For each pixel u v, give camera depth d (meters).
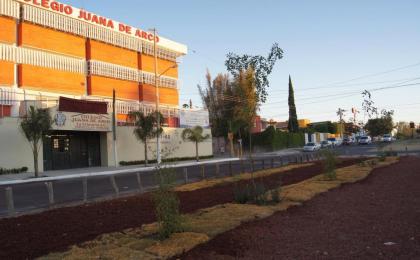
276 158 44.75
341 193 13.87
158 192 8.27
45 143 37.06
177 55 61.94
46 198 16.73
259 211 10.42
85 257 6.74
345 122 101.75
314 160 36.56
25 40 39.94
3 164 31.92
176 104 61.16
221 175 24.58
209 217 9.74
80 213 11.62
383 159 29.30
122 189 19.50
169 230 7.98
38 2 40.88
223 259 6.68
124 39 51.62
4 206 14.80
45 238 8.51
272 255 6.92
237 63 15.43
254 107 15.67
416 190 13.96
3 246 7.93
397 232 8.28
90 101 38.88
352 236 8.09
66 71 43.88
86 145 41.72
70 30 44.56
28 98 39.62
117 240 7.94
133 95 52.91
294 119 86.06
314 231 8.54
